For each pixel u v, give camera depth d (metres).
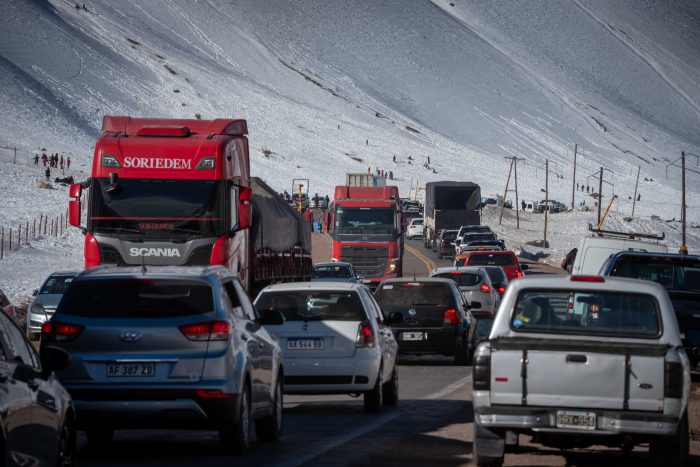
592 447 30.36
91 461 26.66
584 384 23.50
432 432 32.47
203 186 54.69
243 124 61.22
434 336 56.06
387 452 28.08
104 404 26.41
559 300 25.50
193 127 58.19
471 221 190.25
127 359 26.59
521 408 23.72
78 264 138.38
